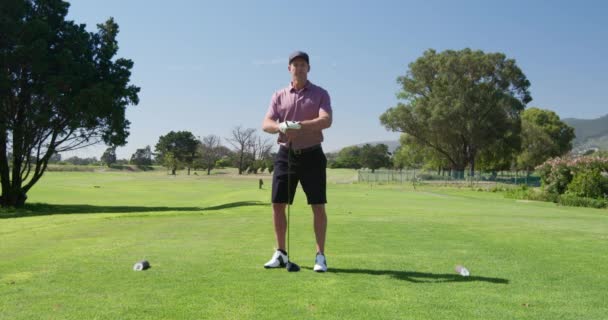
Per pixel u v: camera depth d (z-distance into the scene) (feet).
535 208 61.46
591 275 12.47
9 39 73.46
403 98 203.72
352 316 8.62
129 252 15.74
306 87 14.11
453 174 197.36
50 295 9.98
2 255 15.01
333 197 87.35
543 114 318.04
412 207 58.23
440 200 79.66
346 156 466.70
